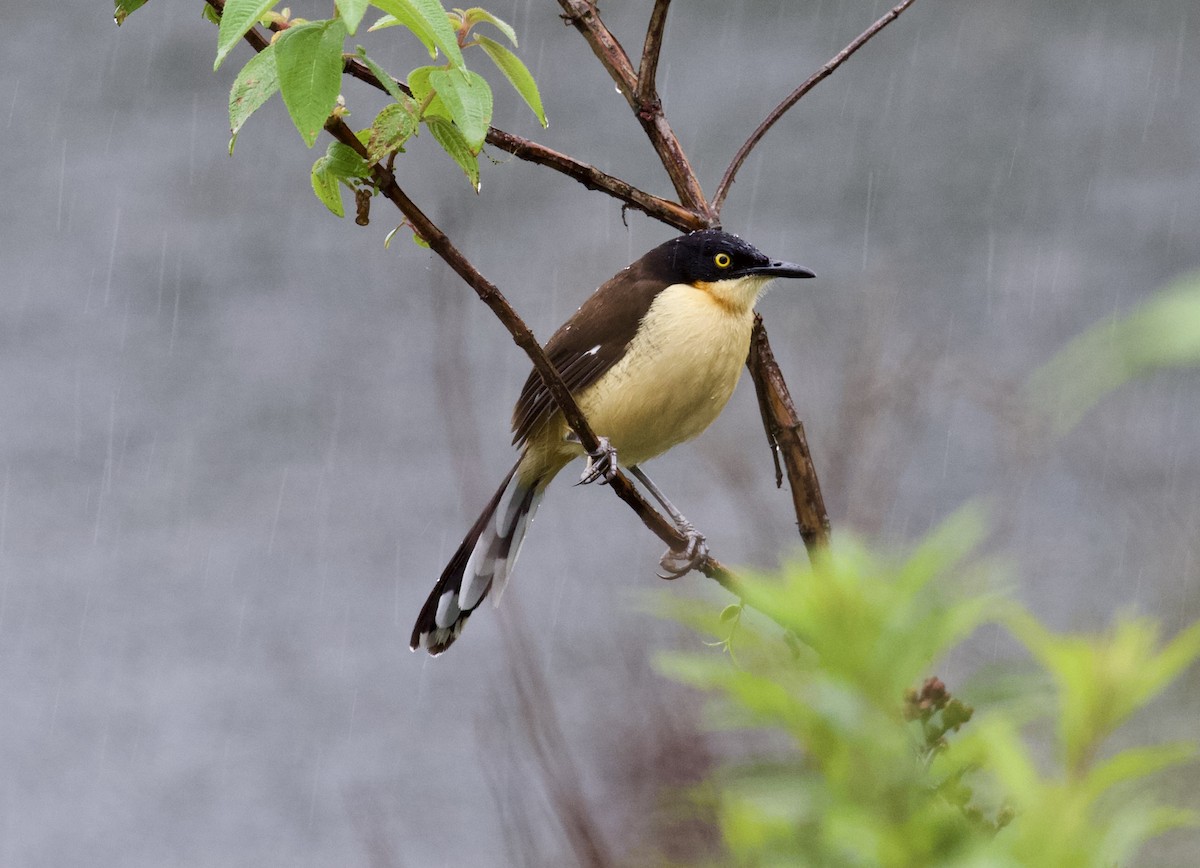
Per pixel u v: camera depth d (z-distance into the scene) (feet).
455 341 27.40
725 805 10.07
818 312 29.48
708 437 21.12
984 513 11.19
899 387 18.71
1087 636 10.31
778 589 10.12
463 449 41.78
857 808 9.42
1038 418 19.29
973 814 9.73
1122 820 9.23
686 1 91.97
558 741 16.80
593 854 13.60
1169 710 11.18
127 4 15.57
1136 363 7.39
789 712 9.80
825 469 16.22
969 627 9.82
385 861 39.32
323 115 12.89
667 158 19.12
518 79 14.34
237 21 12.26
